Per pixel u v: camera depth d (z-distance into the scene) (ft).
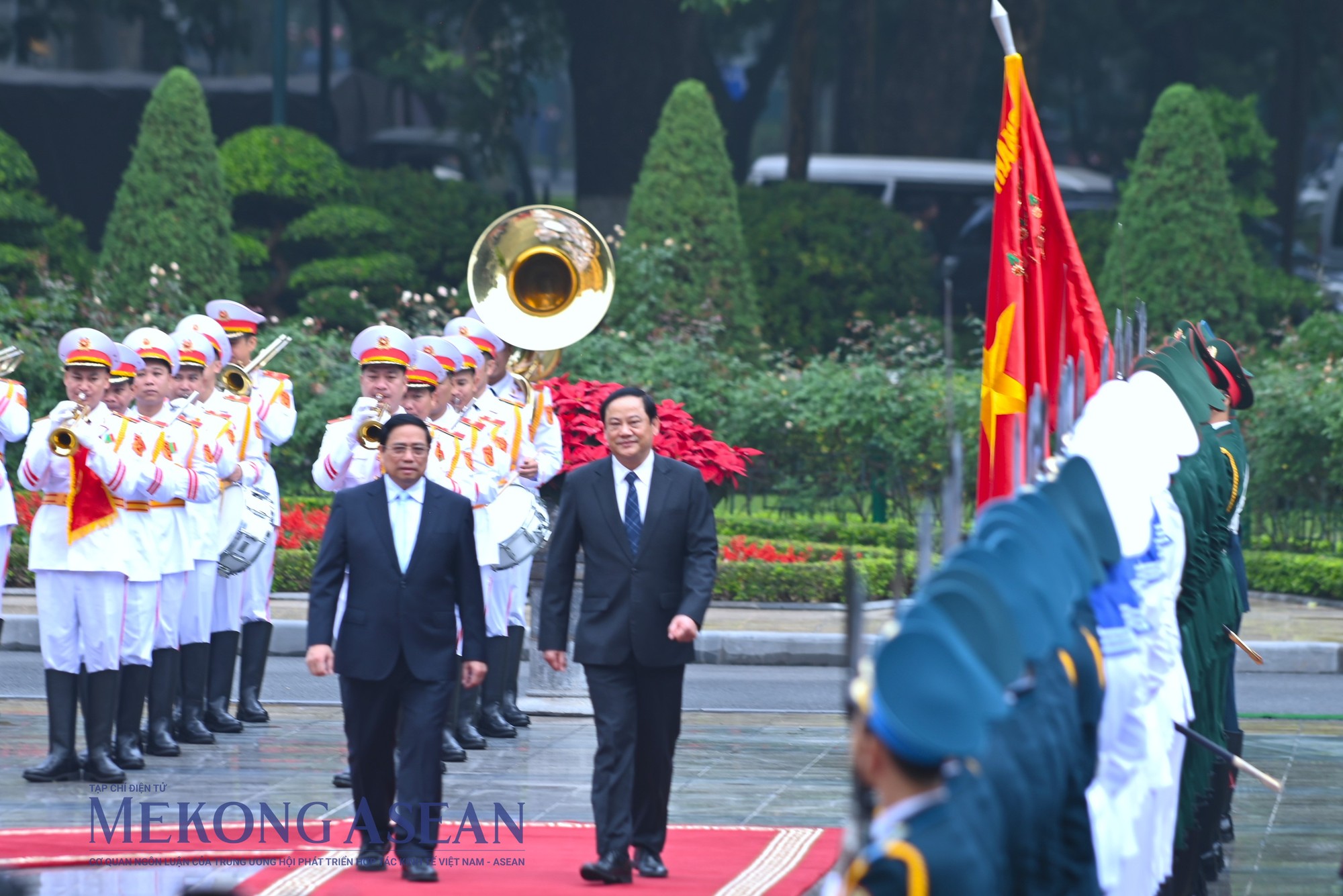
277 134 269.44
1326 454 180.86
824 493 196.75
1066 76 482.28
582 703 122.42
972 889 33.35
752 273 274.77
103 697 96.73
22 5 366.43
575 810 92.38
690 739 113.70
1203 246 239.30
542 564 123.54
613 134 307.58
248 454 113.60
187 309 224.74
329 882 75.20
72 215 316.19
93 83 315.78
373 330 101.91
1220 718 82.23
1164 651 61.52
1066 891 43.55
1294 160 355.36
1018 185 77.46
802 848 82.79
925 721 33.30
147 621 100.63
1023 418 61.31
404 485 79.05
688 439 116.98
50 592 96.02
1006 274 76.33
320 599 78.64
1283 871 81.82
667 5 306.76
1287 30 389.60
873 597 163.84
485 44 330.75
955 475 45.32
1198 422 77.77
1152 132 242.37
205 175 235.20
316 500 187.42
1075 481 51.52
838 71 400.47
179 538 104.27
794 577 164.14
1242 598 90.22
